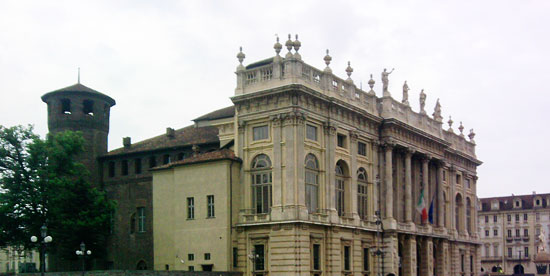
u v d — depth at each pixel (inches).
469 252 3523.6
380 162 2679.6
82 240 2362.2
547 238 5802.2
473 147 3759.8
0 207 2269.9
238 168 2298.2
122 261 2672.2
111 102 2965.1
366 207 2576.3
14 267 3430.1
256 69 2308.1
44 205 2347.4
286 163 2181.3
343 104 2401.6
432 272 2938.0
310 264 2174.0
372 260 2539.4
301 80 2233.0
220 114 2827.3
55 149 2378.2
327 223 2255.2
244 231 2242.9
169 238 2405.3
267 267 2176.4
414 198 2947.8
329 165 2326.5
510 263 5920.3
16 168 2368.4
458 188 3499.0
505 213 6043.3
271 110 2235.5
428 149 3056.1
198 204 2313.0
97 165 2832.2
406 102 2896.2
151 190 2659.9
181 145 2618.1
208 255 2256.4
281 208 2166.6
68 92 2795.3
